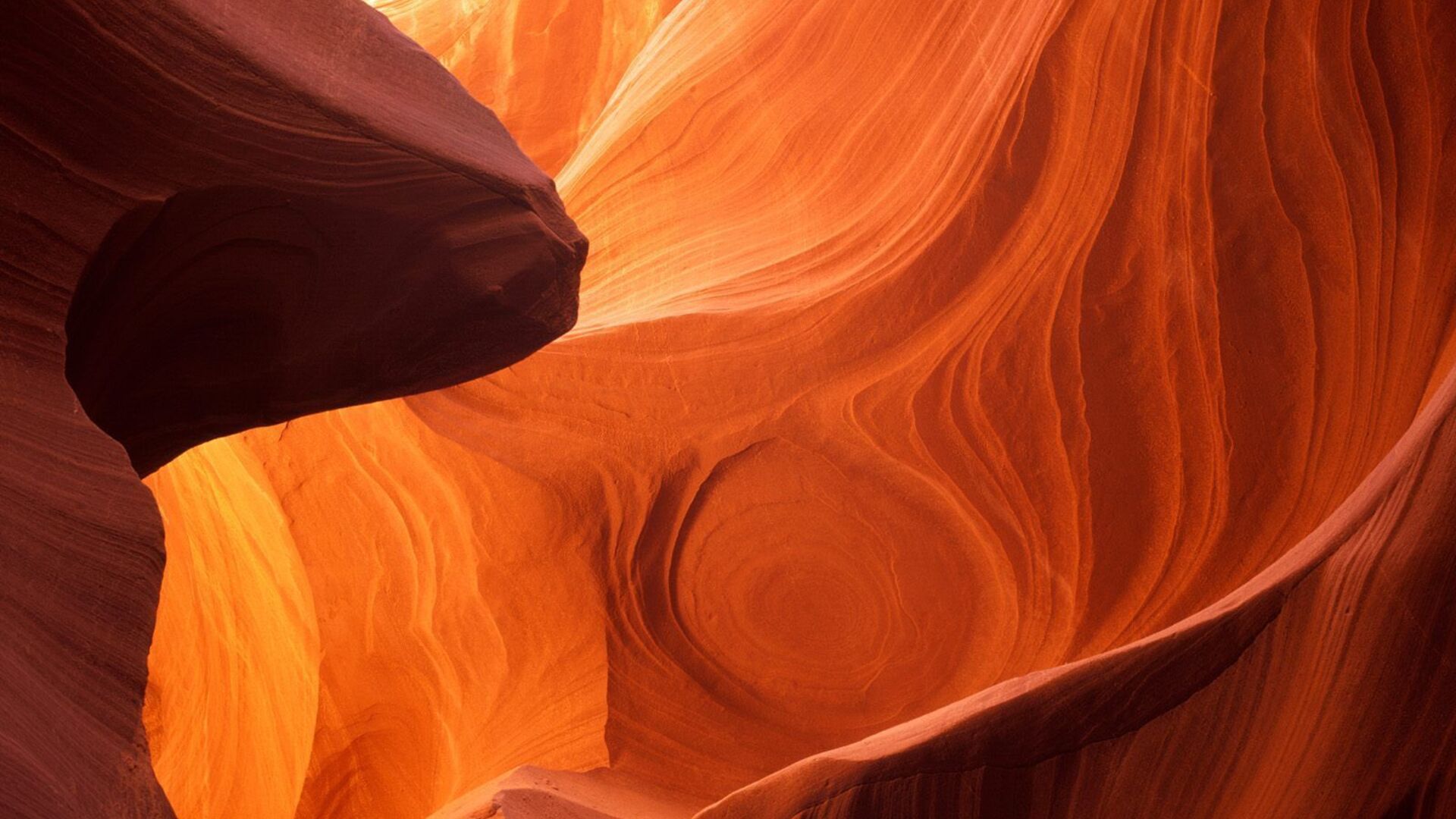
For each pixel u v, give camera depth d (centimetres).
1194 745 257
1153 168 591
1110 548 579
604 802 463
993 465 609
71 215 186
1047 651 573
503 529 600
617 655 576
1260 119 566
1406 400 517
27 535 156
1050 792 263
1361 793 236
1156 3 588
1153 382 587
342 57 227
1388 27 537
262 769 595
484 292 249
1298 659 252
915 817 270
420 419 612
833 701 581
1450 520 239
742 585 604
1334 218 553
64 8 179
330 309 243
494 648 585
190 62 196
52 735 140
